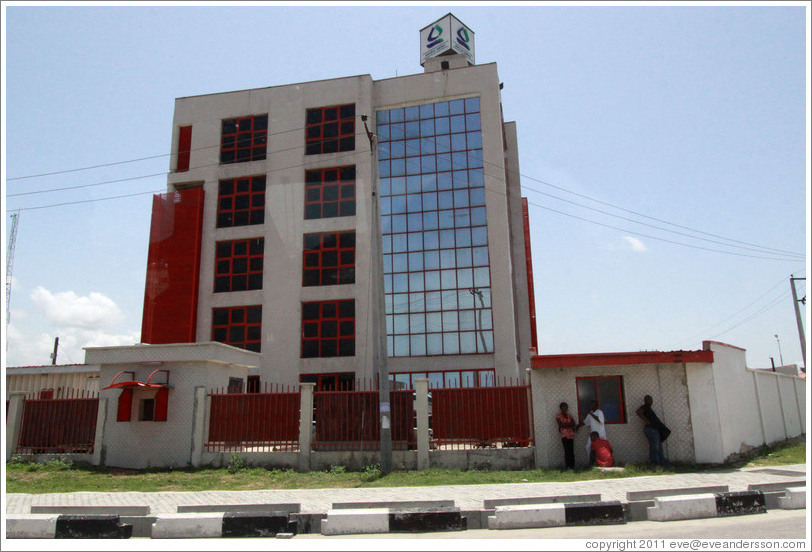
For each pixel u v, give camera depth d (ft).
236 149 107.76
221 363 52.70
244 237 101.96
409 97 104.22
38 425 52.29
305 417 47.73
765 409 57.11
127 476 45.19
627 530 25.31
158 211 105.40
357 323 94.43
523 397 46.11
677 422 44.32
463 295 93.40
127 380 51.60
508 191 114.93
